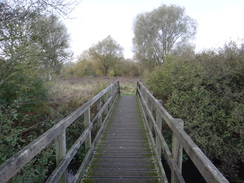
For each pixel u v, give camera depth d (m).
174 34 20.66
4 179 0.94
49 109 4.77
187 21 20.56
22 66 3.56
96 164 2.81
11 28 3.39
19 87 3.65
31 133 3.66
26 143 3.19
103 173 2.56
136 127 4.70
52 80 5.34
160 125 2.66
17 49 3.54
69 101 6.05
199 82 4.82
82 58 29.02
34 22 3.76
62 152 1.80
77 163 4.36
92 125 3.11
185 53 7.30
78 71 26.89
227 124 4.08
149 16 20.33
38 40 4.05
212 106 4.41
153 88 7.13
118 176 2.49
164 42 20.33
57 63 5.29
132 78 22.58
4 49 3.51
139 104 7.33
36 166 2.69
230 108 4.36
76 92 7.69
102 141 3.75
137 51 21.23
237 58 4.85
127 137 3.99
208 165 0.99
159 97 7.18
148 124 4.22
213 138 4.13
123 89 14.86
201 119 4.41
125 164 2.82
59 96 5.73
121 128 4.62
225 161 4.14
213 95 4.63
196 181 4.05
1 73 3.30
